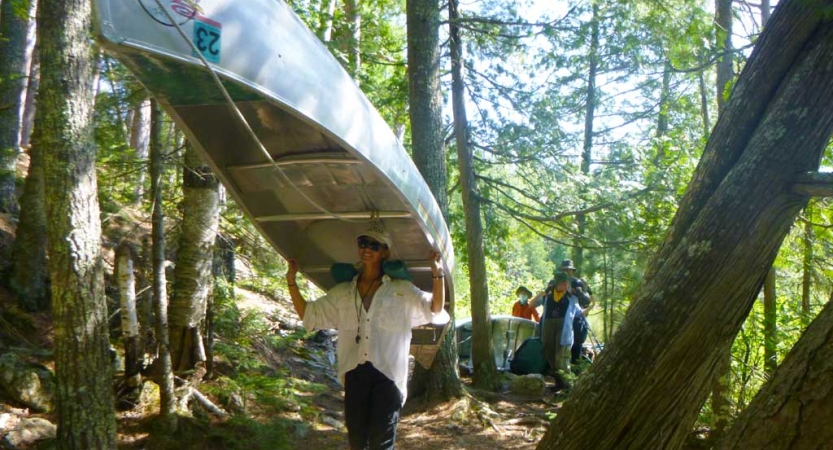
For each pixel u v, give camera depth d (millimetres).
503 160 11422
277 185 4961
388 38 15141
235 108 3496
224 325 8062
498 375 10055
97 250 4160
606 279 10062
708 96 14547
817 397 2236
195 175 6914
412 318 4805
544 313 10234
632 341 3691
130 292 6242
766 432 2311
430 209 5012
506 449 7254
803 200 3520
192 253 6961
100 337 4180
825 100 3457
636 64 11070
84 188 4078
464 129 10680
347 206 5078
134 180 7184
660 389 3637
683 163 9648
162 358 5887
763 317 7395
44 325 7062
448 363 8406
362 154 4098
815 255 8023
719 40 8984
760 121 3699
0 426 5352
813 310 8266
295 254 5543
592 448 3721
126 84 5789
